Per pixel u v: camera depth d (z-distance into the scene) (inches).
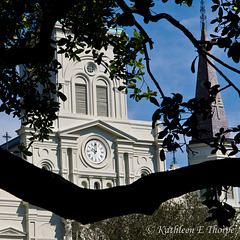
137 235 3838.6
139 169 5059.1
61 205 463.5
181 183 456.1
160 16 597.6
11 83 985.5
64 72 4936.0
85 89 5012.3
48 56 583.8
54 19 562.6
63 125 4805.6
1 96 976.3
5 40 936.3
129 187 463.2
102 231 3924.7
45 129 1030.4
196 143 5157.5
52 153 4731.8
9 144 4975.4
